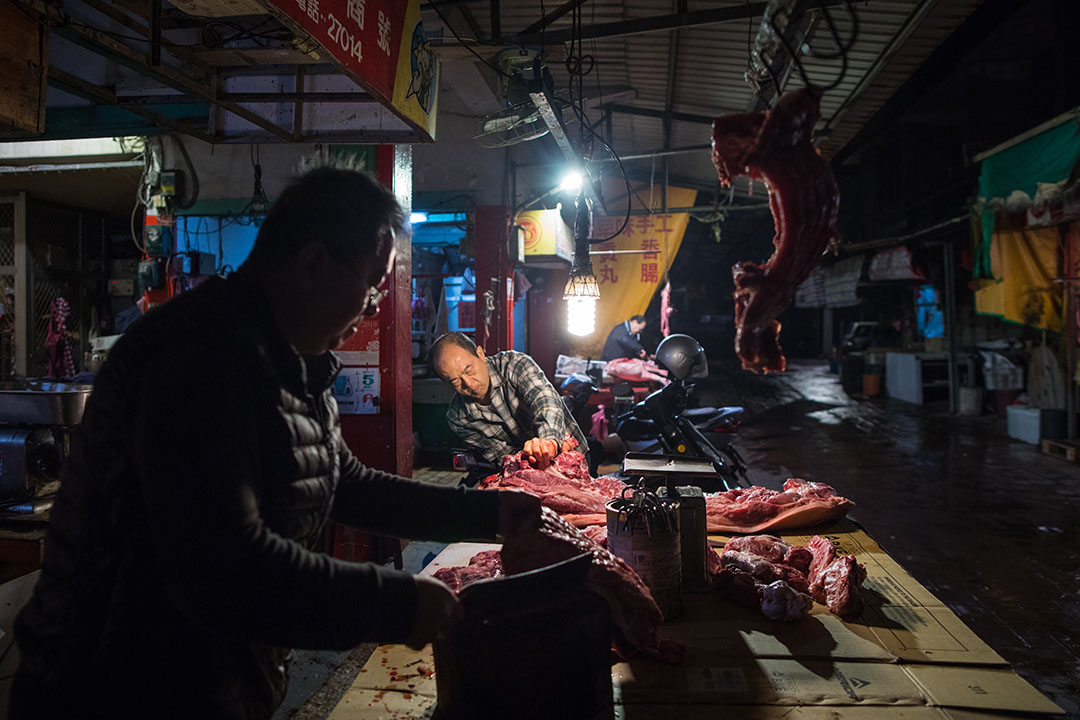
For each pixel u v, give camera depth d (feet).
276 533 4.45
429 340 28.30
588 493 10.18
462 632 4.63
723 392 59.72
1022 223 31.09
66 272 28.12
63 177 23.52
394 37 9.55
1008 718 5.12
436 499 5.88
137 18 8.77
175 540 3.80
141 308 22.27
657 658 5.93
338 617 3.96
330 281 4.50
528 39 13.11
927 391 51.67
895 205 50.90
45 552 4.49
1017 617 14.43
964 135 47.21
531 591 5.04
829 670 5.80
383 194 4.67
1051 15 34.22
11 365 26.61
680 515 7.43
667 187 35.63
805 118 5.95
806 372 78.23
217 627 3.83
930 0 14.17
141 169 22.61
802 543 9.31
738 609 7.06
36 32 7.51
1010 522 21.08
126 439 4.15
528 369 13.20
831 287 61.11
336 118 10.61
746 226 61.57
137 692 4.25
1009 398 42.47
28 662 4.43
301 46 7.29
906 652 6.07
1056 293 31.45
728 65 20.59
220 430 3.96
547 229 26.27
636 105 26.11
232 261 21.89
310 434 4.78
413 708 5.42
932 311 55.83
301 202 4.46
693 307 104.78
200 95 9.57
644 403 17.70
